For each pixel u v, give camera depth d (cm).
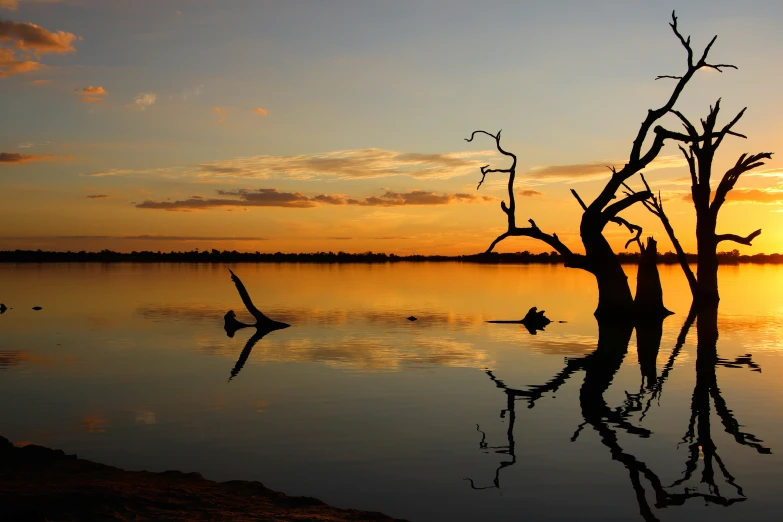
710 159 4172
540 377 1856
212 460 1103
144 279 7844
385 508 896
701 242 4194
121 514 787
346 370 1973
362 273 11081
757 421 1354
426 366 2047
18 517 738
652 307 3581
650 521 853
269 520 784
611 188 3497
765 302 4612
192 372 1941
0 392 1655
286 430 1290
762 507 903
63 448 1171
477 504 911
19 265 14850
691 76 3316
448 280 8294
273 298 5006
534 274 10831
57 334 2823
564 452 1146
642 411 1441
